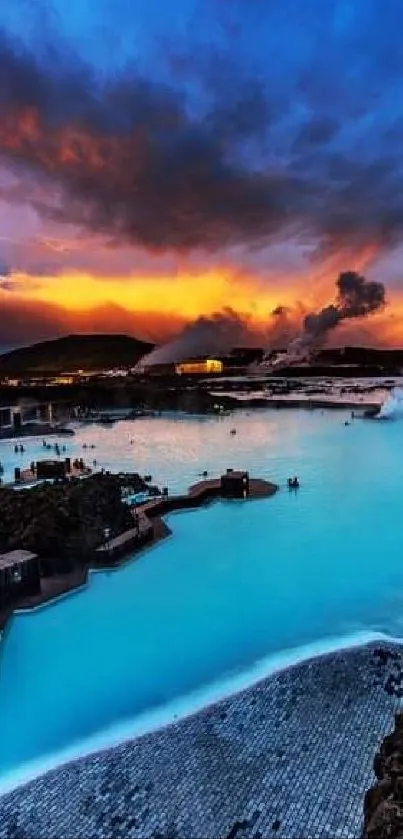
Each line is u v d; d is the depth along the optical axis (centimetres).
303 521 4747
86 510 3919
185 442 9150
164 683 2434
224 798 1700
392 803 1505
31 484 5984
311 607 3172
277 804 1664
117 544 3809
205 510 5088
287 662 2555
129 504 4859
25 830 1623
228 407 14550
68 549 3600
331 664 2453
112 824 1628
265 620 3022
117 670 2547
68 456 8000
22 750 2022
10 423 11275
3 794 1789
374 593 3350
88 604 3189
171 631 2891
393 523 4656
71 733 2111
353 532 4450
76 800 1738
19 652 2706
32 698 2344
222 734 2020
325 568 3741
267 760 1858
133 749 1977
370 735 1947
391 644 2642
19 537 3522
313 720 2056
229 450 8262
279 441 9038
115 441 9406
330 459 7388
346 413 12875
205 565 3781
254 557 3941
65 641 2798
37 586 3259
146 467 7062
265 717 2100
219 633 2873
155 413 13862
